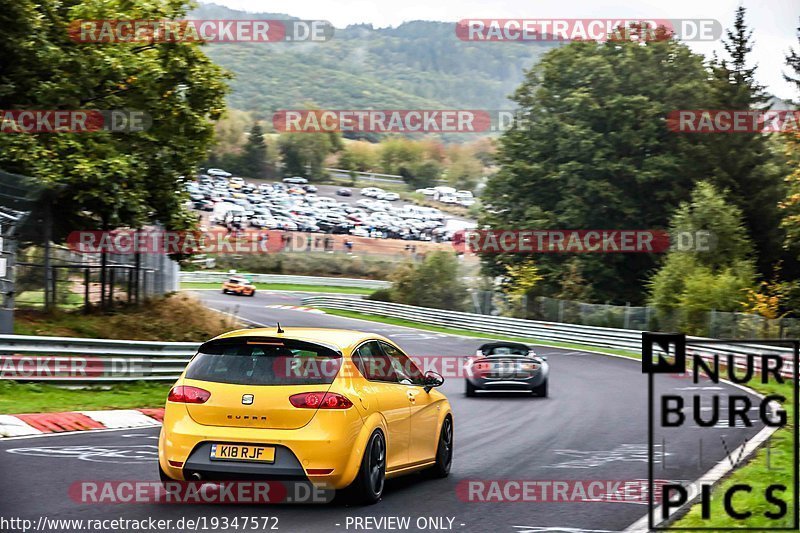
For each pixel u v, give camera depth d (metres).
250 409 30.67
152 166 99.00
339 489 31.08
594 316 158.12
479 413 69.50
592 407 73.75
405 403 35.44
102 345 70.31
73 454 41.97
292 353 31.67
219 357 32.03
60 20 93.06
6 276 73.12
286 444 30.30
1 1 85.31
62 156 88.94
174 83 99.94
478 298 192.38
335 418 30.66
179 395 31.50
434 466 39.00
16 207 82.38
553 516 31.09
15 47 87.00
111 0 93.62
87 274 96.50
